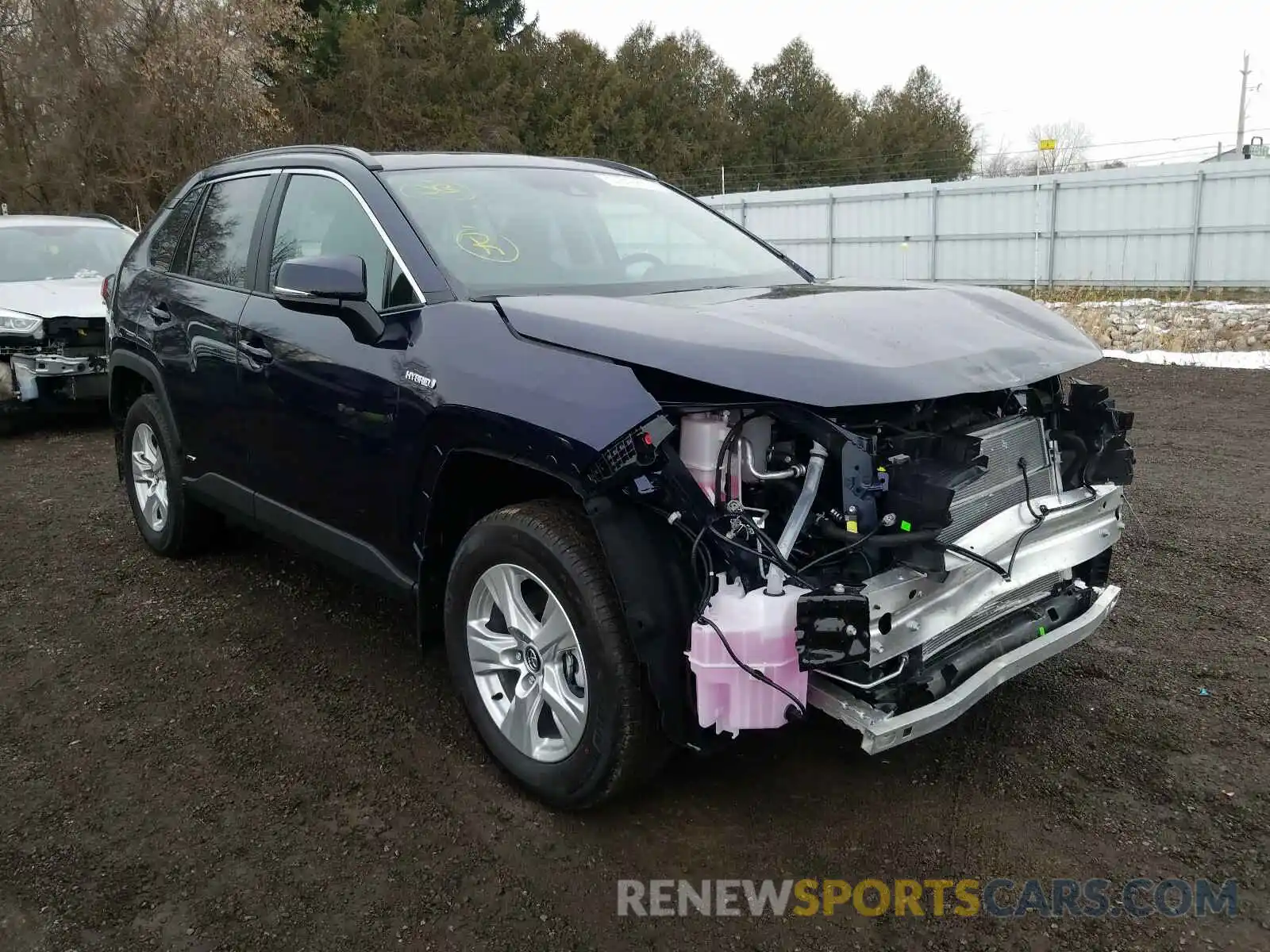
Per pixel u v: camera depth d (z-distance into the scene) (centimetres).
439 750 330
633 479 249
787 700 244
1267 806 291
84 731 345
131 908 256
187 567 505
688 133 5394
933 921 248
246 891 263
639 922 250
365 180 362
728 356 249
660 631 251
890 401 242
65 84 2266
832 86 6109
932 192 2406
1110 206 2189
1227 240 2061
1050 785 304
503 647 302
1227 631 413
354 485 342
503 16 5106
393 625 431
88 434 856
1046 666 382
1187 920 247
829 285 369
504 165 405
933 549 249
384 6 4147
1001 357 278
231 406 407
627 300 311
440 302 317
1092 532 318
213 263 441
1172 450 747
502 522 288
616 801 300
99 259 994
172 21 2392
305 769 320
